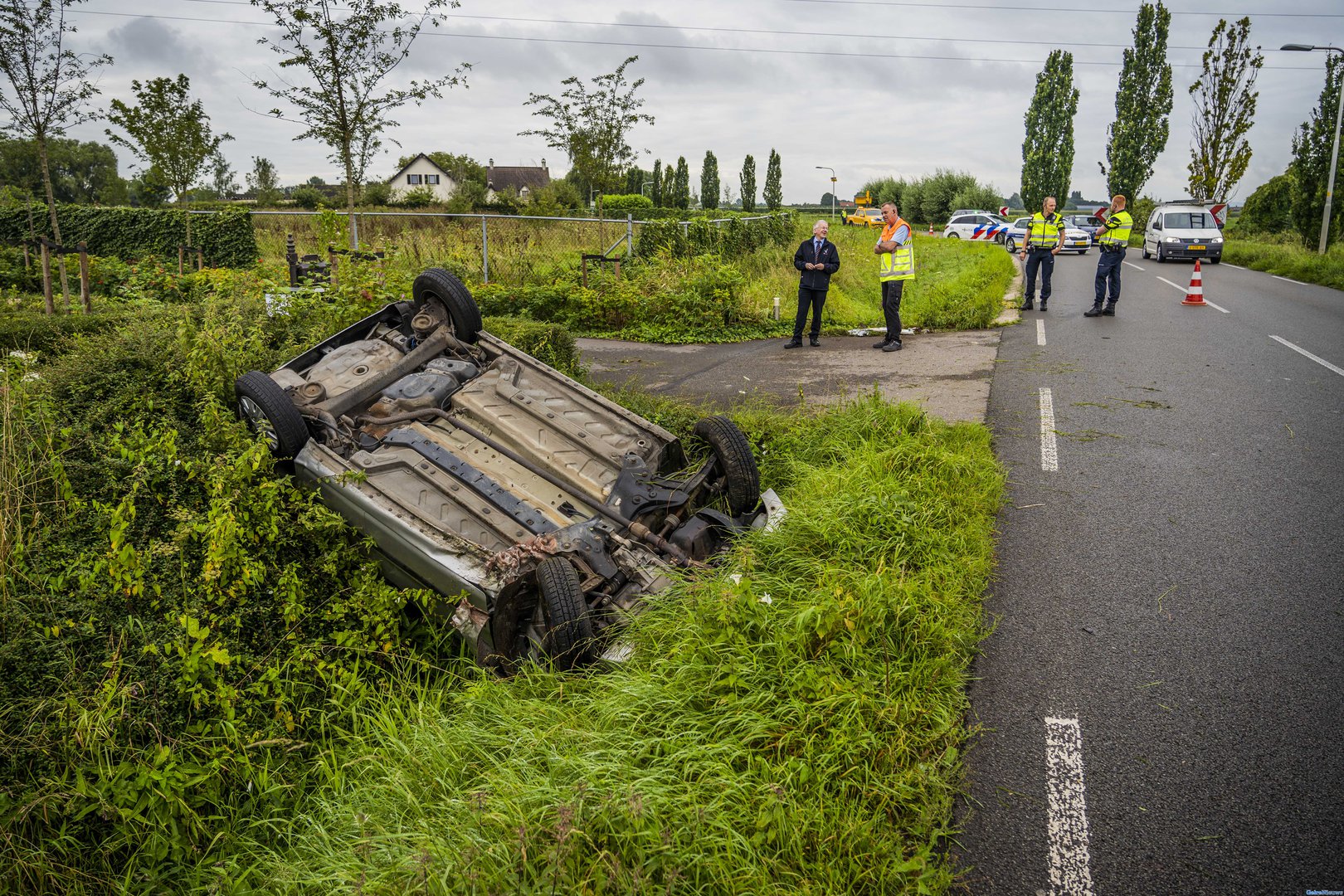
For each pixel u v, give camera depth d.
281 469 5.33
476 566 4.34
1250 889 2.86
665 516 4.98
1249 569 4.95
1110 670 4.08
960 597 4.62
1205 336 11.98
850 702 3.55
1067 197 53.62
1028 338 12.48
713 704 3.61
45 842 3.28
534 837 2.87
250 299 9.15
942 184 60.91
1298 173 26.67
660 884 2.71
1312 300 16.14
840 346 12.63
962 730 3.65
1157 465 6.66
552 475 5.10
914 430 7.15
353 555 4.75
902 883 2.88
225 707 3.81
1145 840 3.09
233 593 4.47
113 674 3.87
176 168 24.05
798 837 2.92
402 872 2.84
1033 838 3.12
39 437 5.50
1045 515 5.84
